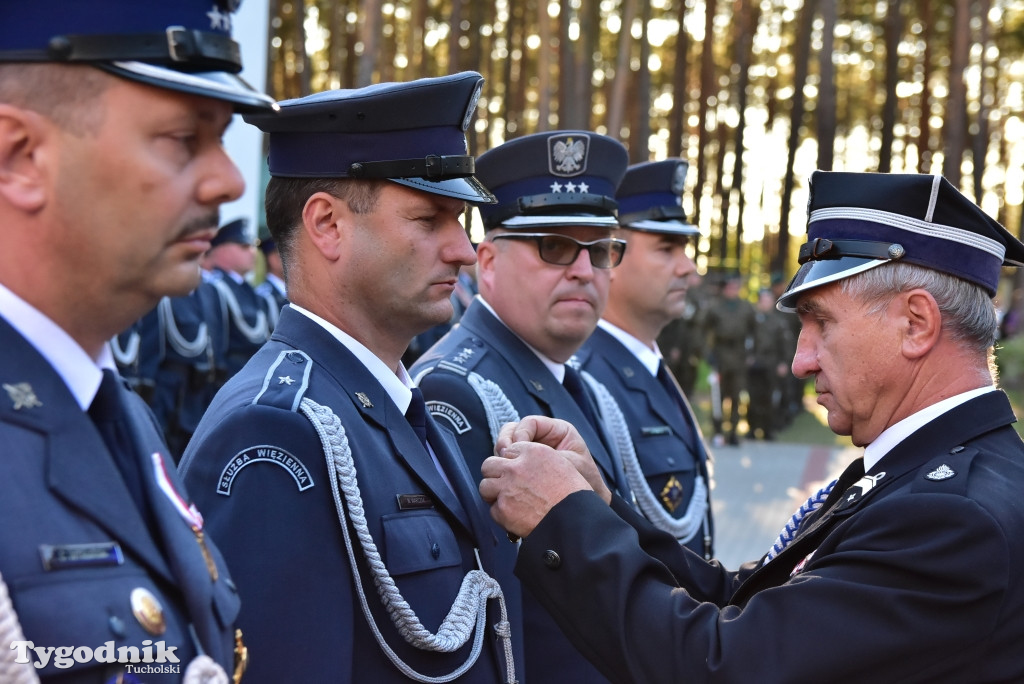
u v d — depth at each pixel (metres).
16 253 1.28
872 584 1.96
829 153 21.50
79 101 1.24
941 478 2.03
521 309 2.96
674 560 2.61
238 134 8.92
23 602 1.17
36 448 1.24
